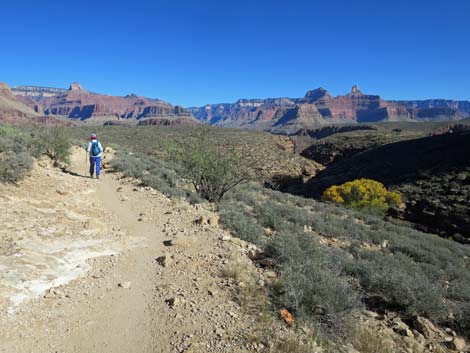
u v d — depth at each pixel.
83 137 49.00
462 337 6.24
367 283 7.63
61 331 4.28
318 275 6.02
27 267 5.64
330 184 54.44
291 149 88.69
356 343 4.81
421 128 155.12
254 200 16.27
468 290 8.73
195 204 11.88
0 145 13.06
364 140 90.94
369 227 20.03
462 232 30.61
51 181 11.78
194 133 14.93
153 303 5.16
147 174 15.91
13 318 4.34
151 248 7.52
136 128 76.62
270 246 7.79
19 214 8.16
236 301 5.27
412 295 6.63
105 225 8.67
